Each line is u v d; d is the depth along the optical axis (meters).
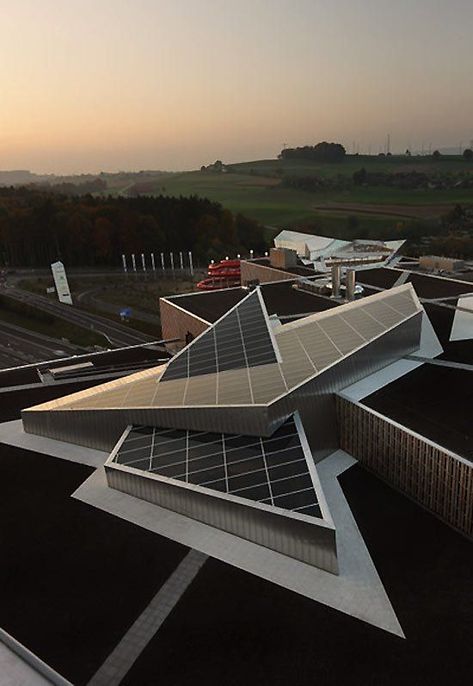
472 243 179.75
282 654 23.38
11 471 38.66
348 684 21.91
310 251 125.50
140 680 22.53
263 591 26.78
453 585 26.80
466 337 52.31
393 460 35.47
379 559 28.77
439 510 32.41
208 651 23.67
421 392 40.28
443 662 22.67
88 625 25.38
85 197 194.00
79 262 165.50
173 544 30.23
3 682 22.89
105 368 58.97
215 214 190.62
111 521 32.47
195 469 33.00
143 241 164.12
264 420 34.25
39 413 42.78
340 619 25.00
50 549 30.39
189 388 39.16
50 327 108.56
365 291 72.62
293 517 27.75
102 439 40.69
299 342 43.31
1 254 166.38
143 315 114.94
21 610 26.39
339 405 39.75
